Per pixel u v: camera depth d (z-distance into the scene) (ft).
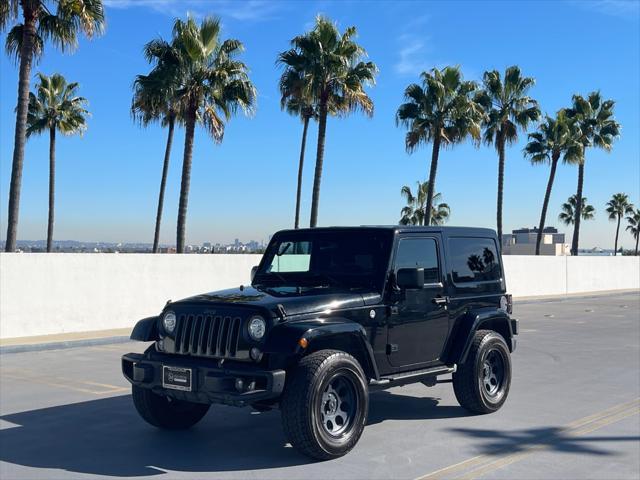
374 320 21.34
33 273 51.26
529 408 26.43
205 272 63.31
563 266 116.57
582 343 48.52
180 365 19.39
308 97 90.84
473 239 26.05
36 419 25.07
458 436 22.16
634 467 18.92
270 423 24.14
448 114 110.01
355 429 19.77
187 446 21.16
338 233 23.67
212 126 80.33
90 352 45.42
